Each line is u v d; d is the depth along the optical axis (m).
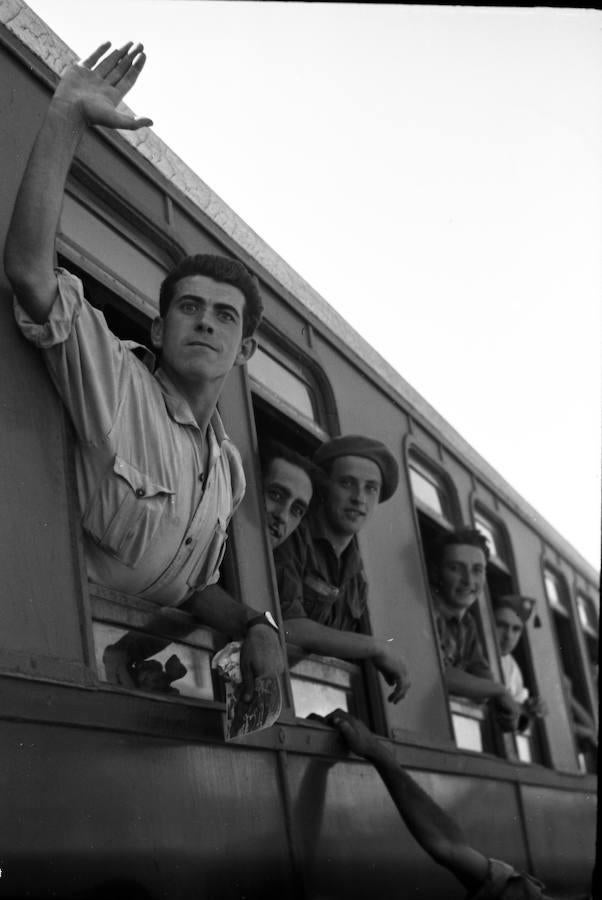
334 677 5.29
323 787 4.70
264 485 5.05
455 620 7.38
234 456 4.40
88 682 3.41
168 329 4.23
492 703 7.69
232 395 4.77
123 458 3.73
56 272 3.61
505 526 8.73
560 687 9.40
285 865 4.20
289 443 5.38
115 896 3.29
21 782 3.09
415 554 6.47
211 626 4.19
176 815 3.66
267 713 3.95
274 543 5.05
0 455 3.36
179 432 4.02
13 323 3.52
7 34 3.86
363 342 6.43
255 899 3.96
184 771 3.77
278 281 5.54
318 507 5.43
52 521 3.50
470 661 7.48
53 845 3.13
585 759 10.09
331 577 5.43
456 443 7.73
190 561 4.03
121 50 3.84
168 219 4.59
